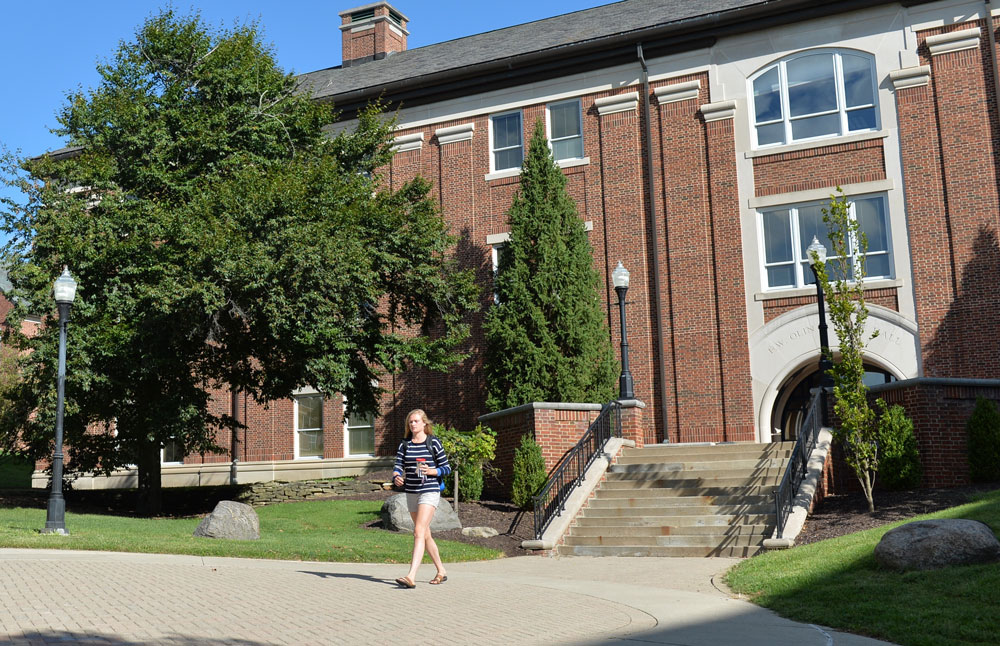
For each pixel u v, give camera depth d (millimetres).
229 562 12031
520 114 27219
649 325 24703
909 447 16203
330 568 11906
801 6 23891
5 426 22797
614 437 19547
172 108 20844
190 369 21984
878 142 23156
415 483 10000
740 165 24359
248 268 18047
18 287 20172
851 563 10609
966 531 9836
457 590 9828
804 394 25516
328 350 20422
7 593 8383
